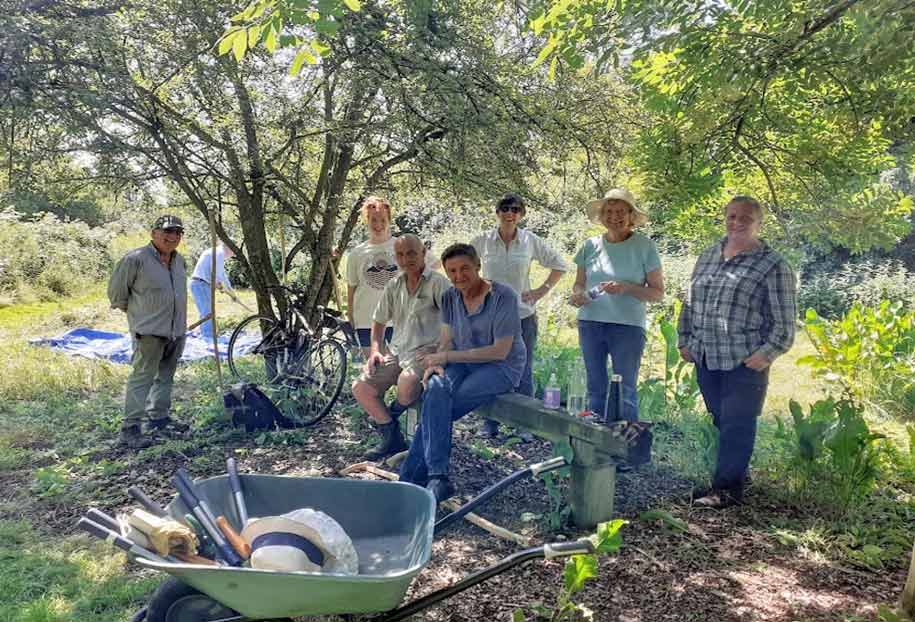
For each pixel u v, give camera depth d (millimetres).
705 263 4531
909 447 5551
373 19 6254
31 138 6227
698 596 3404
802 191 5777
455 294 4547
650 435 3867
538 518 4242
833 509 4387
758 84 4684
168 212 9055
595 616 3219
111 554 4055
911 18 3373
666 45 4266
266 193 7918
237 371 8195
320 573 2430
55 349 9867
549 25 4430
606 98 7109
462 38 6488
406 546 3039
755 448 5395
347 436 6090
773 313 4203
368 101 6891
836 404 4758
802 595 3439
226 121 6609
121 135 6691
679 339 4715
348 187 8414
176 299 6070
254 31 3348
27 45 5332
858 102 4590
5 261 15016
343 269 11375
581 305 5039
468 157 6645
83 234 17531
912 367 7277
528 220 14250
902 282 12758
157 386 6301
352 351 7254
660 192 5246
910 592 3148
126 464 5488
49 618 3285
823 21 3953
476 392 4355
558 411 4227
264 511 3131
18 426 6574
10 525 4426
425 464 4273
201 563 2596
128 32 6246
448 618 3217
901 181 10461
